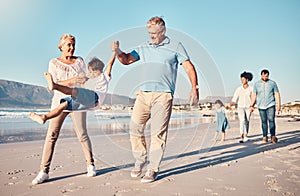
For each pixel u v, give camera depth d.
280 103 5.90
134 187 2.66
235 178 2.96
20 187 2.69
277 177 2.99
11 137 7.03
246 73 6.18
